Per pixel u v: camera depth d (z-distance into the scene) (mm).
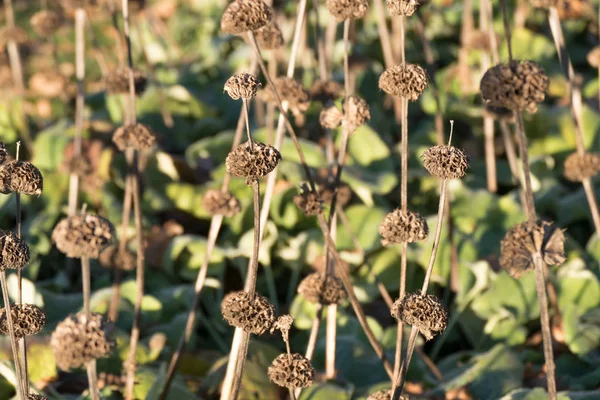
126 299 4652
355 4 2896
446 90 6801
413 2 2418
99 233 2148
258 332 2459
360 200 5324
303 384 2445
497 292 4594
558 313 4426
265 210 3342
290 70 3281
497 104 2387
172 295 4750
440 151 2391
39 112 7051
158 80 6965
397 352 2840
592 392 3656
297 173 5062
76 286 5289
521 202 5234
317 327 3371
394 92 2492
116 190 5684
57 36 8938
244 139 5734
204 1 9391
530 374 4172
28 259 2260
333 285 3271
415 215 2590
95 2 8109
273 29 3551
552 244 2521
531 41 7137
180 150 6398
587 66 7387
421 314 2434
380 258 4875
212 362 4289
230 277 5043
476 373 3939
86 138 5941
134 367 3662
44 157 5781
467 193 5332
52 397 3779
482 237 5109
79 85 5191
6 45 7508
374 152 5629
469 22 6691
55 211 5547
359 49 7168
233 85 2268
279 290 5180
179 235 5285
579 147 4109
